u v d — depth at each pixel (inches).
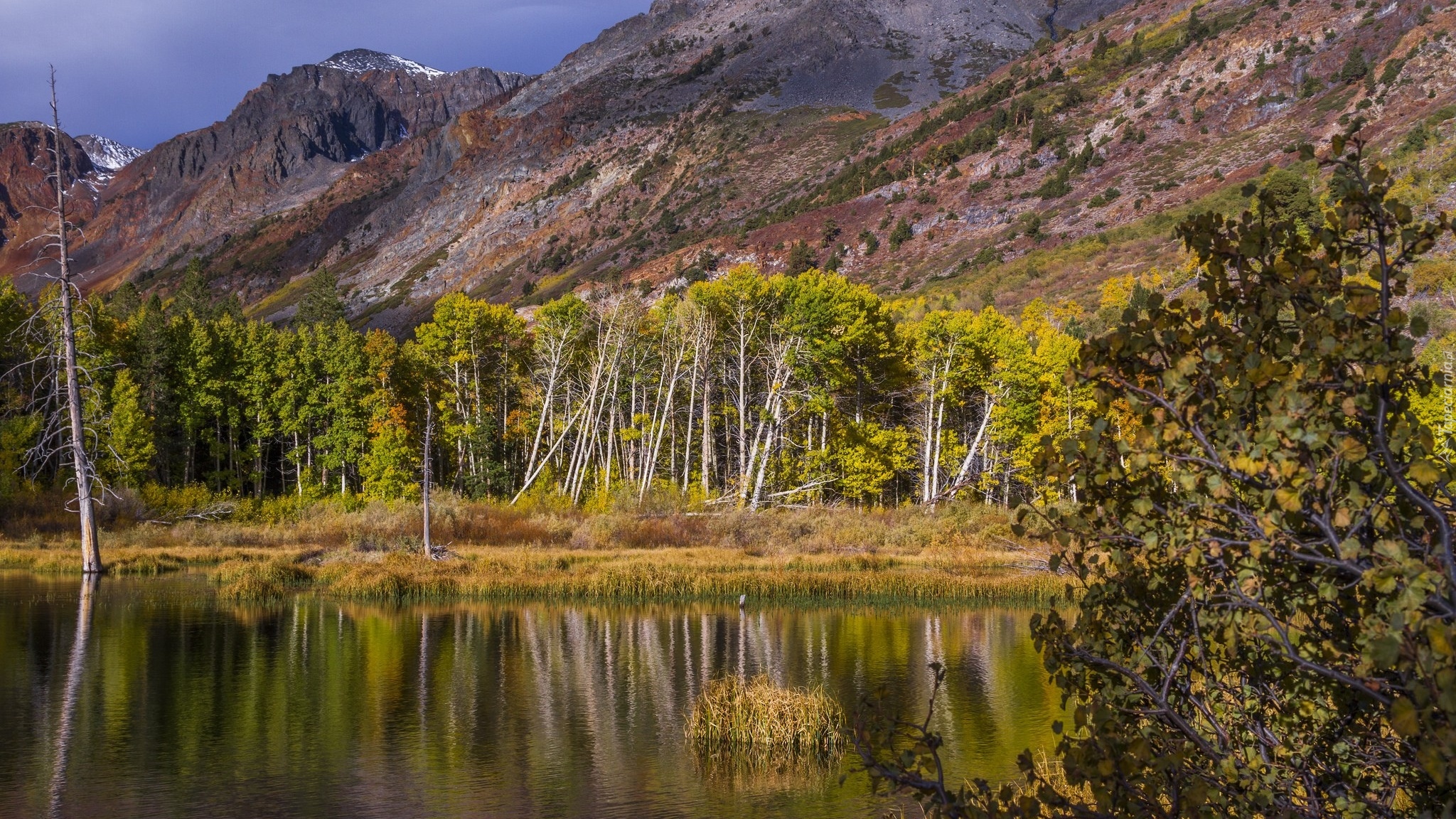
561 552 1710.1
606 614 1187.9
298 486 2837.1
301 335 2898.6
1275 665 160.7
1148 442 146.6
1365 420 132.4
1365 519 125.0
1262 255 154.9
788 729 656.4
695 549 1750.7
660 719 724.7
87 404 1539.1
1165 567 161.5
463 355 2714.1
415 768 613.6
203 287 4790.8
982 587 1332.4
